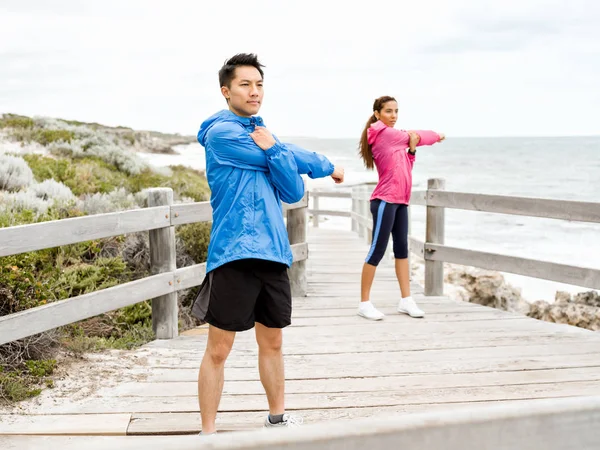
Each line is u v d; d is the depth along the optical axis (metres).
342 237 12.63
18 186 8.76
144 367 3.98
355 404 3.38
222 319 2.55
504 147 109.81
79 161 12.51
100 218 4.01
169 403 3.37
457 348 4.44
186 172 17.31
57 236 3.71
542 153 91.31
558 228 23.91
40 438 2.91
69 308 3.79
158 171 14.18
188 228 7.21
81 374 3.78
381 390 3.60
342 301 6.09
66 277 5.48
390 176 5.07
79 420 3.13
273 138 2.56
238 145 2.52
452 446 0.67
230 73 2.62
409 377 3.82
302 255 6.20
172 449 0.59
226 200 2.55
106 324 5.21
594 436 0.71
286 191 2.62
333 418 3.20
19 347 3.81
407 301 5.43
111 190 10.12
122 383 3.67
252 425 3.11
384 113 5.02
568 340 4.62
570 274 4.85
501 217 26.70
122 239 6.62
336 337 4.75
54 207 7.50
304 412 3.28
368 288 5.37
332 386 3.67
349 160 91.56
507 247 20.80
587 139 147.25
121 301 4.20
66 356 4.03
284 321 2.66
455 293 10.63
